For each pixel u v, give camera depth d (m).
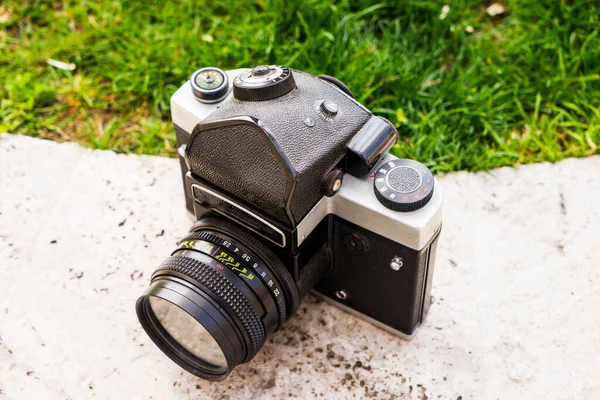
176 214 0.70
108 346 0.63
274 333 0.64
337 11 0.79
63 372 0.62
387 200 0.54
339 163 0.55
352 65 0.76
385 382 0.62
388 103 0.76
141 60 0.78
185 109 0.58
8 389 0.61
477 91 0.77
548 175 0.72
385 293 0.60
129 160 0.73
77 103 0.77
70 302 0.65
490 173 0.72
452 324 0.64
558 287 0.66
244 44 0.78
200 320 0.55
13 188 0.71
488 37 0.80
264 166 0.53
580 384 0.61
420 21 0.81
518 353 0.63
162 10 0.82
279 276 0.57
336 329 0.64
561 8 0.80
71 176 0.72
